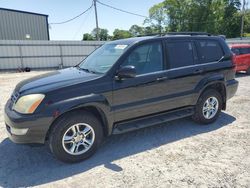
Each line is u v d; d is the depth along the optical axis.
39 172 3.16
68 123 3.20
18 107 3.12
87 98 3.24
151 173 3.06
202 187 2.75
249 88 8.53
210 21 52.62
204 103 4.61
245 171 3.06
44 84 3.32
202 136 4.21
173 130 4.53
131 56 3.73
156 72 3.93
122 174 3.06
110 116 3.53
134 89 3.69
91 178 2.99
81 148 3.43
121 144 3.96
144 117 3.95
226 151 3.62
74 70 4.16
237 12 53.03
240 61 11.53
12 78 13.91
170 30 57.06
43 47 20.73
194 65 4.39
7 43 19.03
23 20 23.64
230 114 5.46
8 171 3.19
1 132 4.56
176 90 4.18
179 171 3.09
